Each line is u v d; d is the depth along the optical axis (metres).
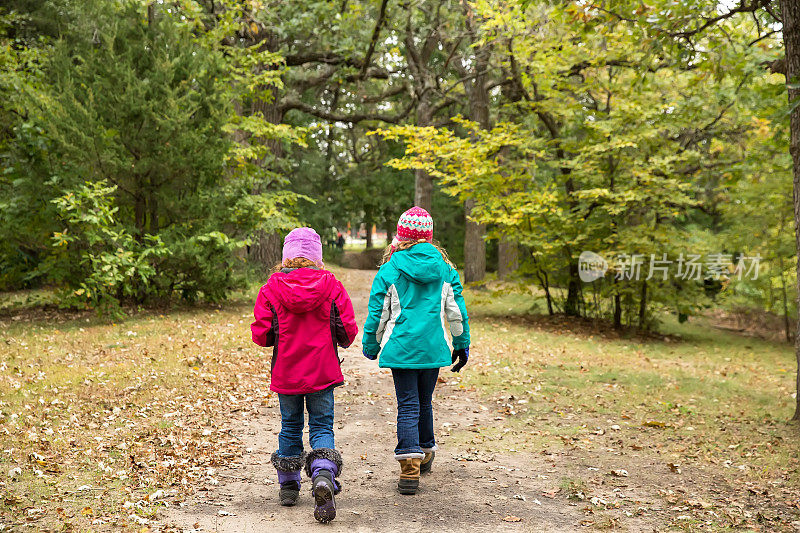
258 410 6.07
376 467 4.64
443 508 3.84
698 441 5.57
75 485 3.86
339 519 3.62
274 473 4.39
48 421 5.11
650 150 14.26
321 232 36.09
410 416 4.03
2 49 12.63
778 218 15.44
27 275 12.46
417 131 13.77
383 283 4.02
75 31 12.25
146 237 11.31
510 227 14.23
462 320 4.16
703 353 12.60
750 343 14.88
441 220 35.75
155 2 12.36
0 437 4.59
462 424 5.92
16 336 9.29
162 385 6.57
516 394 7.16
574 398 7.14
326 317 3.72
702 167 16.08
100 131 10.92
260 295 3.76
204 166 11.76
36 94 11.07
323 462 3.53
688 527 3.62
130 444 4.70
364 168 36.84
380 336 4.08
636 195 13.01
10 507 3.45
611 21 8.37
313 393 3.71
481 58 16.83
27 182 11.02
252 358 8.37
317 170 33.28
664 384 8.27
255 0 14.28
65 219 11.04
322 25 16.89
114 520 3.38
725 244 16.14
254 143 15.13
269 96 14.98
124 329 10.06
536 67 13.90
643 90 12.80
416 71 20.30
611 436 5.64
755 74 9.33
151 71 11.62
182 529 3.35
